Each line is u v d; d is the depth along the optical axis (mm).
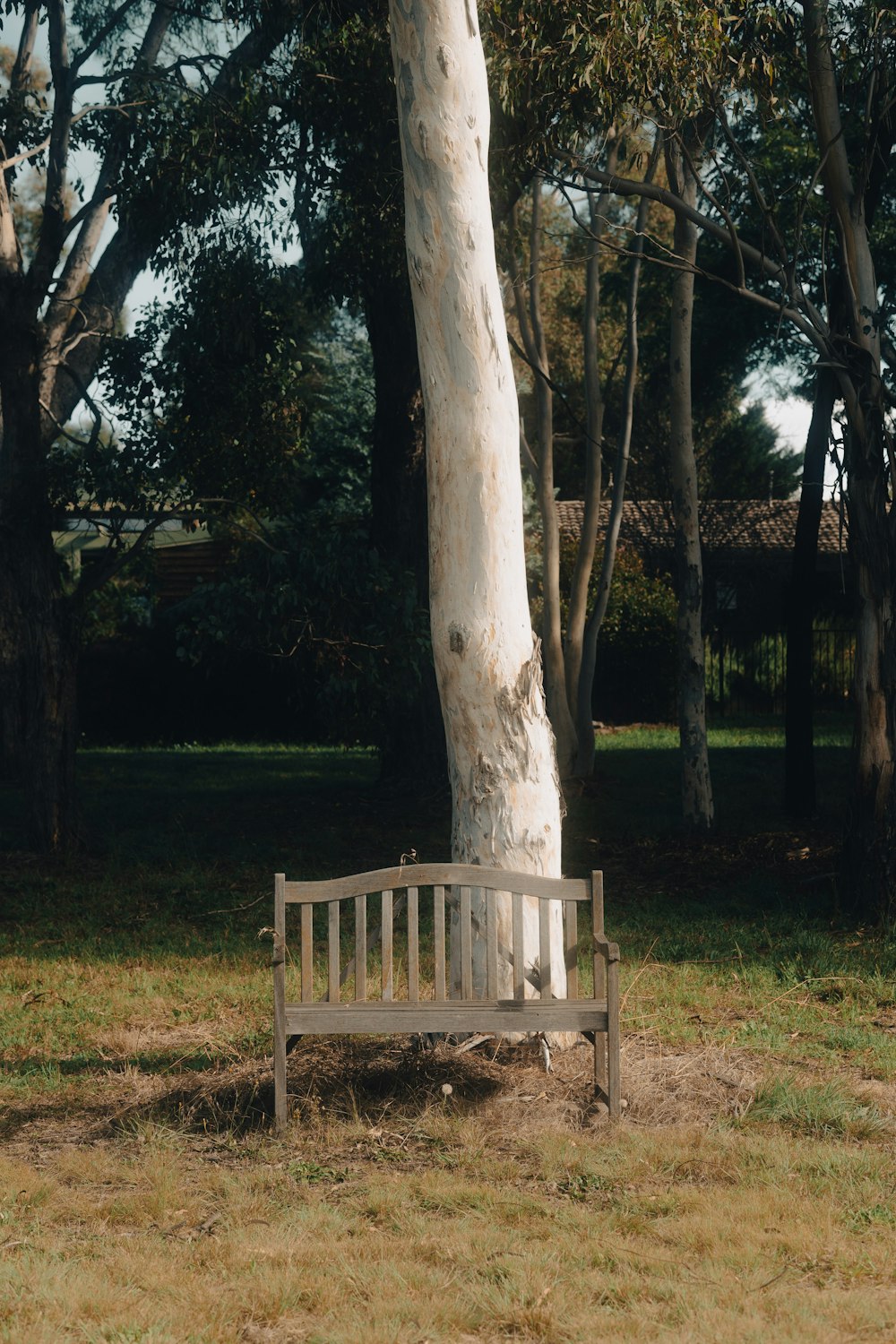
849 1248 4410
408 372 16047
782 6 10852
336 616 13203
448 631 6617
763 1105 5906
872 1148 5480
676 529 14602
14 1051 7227
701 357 22562
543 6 10258
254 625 13109
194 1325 3832
